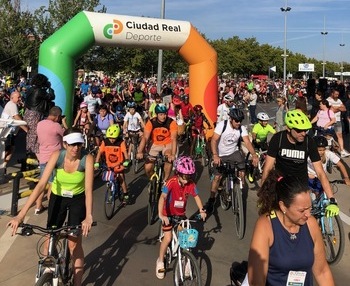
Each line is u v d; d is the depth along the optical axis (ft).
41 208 21.27
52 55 34.73
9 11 103.50
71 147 12.14
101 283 14.29
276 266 7.82
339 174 29.63
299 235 7.86
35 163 25.59
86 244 17.75
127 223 20.63
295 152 15.11
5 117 27.04
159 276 14.57
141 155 23.11
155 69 140.36
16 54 103.91
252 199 24.88
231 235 19.06
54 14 89.76
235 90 92.02
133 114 33.37
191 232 13.01
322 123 33.73
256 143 29.53
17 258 15.90
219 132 21.16
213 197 21.85
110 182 21.52
